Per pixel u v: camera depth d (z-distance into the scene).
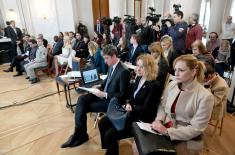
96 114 2.62
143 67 1.61
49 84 4.21
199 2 6.07
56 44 5.08
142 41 4.18
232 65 3.35
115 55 2.00
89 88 2.26
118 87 2.00
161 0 7.74
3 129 2.56
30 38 5.04
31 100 3.44
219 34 5.37
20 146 2.21
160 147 1.15
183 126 1.34
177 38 3.95
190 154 1.30
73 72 3.11
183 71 1.25
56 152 2.08
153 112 1.62
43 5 6.43
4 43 5.99
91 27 7.69
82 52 4.61
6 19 6.59
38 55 4.37
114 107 1.77
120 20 6.22
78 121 2.09
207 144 2.08
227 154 1.95
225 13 5.36
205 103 1.24
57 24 6.75
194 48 2.55
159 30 4.74
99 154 2.01
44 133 2.44
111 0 7.79
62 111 2.99
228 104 2.75
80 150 2.08
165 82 1.89
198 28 3.96
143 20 5.58
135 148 1.49
